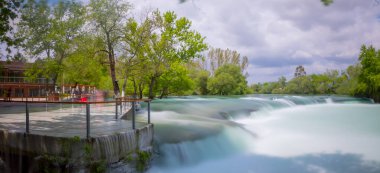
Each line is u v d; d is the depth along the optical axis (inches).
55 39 853.2
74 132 295.3
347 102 1423.5
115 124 350.9
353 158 426.0
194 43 943.0
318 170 376.2
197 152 395.9
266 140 520.4
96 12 677.3
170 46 890.7
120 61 757.9
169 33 880.9
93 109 574.6
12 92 1026.7
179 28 906.1
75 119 401.4
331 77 2358.5
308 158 424.5
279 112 932.0
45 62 946.1
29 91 1124.5
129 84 1200.8
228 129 489.4
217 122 532.1
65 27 816.9
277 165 395.5
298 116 849.5
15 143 295.9
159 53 845.8
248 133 521.3
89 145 266.5
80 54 738.8
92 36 703.7
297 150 464.4
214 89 2026.3
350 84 1979.6
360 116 877.2
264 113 844.0
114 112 508.7
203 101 999.6
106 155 277.1
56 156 270.5
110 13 677.3
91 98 864.3
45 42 890.7
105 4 676.1
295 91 2479.1
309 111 997.2
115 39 697.6
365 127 671.1
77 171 263.0
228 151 435.2
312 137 553.3
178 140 394.3
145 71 794.8
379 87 1501.0
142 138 324.2
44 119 401.4
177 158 374.0
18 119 401.4
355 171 372.8
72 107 634.8
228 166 388.5
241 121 693.3
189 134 423.2
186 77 1182.3
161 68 879.7
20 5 443.5
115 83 684.7
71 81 1175.6
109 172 277.4
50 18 822.5
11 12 441.1
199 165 385.4
